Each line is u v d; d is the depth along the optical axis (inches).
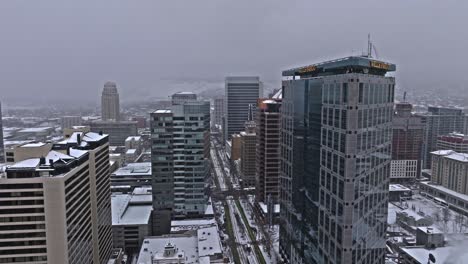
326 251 4867.1
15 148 5088.6
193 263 6225.4
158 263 6117.1
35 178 4512.8
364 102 4215.1
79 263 5246.1
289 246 6717.5
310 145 5388.8
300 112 5777.6
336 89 4429.1
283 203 7066.9
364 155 4382.4
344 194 4269.2
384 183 5182.1
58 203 4586.6
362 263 4667.8
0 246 4557.1
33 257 4621.1
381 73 4977.9
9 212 4525.1
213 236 7367.1
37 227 4586.6
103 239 6761.8
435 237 7465.6
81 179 5369.1
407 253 7126.0
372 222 4901.6
